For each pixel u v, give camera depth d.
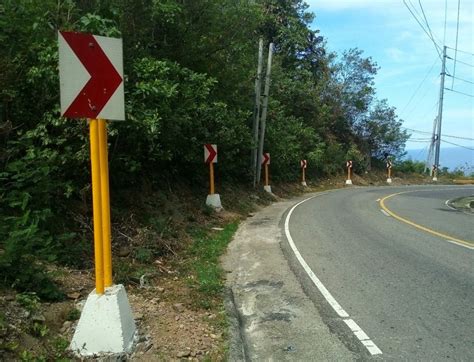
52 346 4.20
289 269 8.15
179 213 11.84
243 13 14.82
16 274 5.05
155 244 8.42
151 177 12.06
